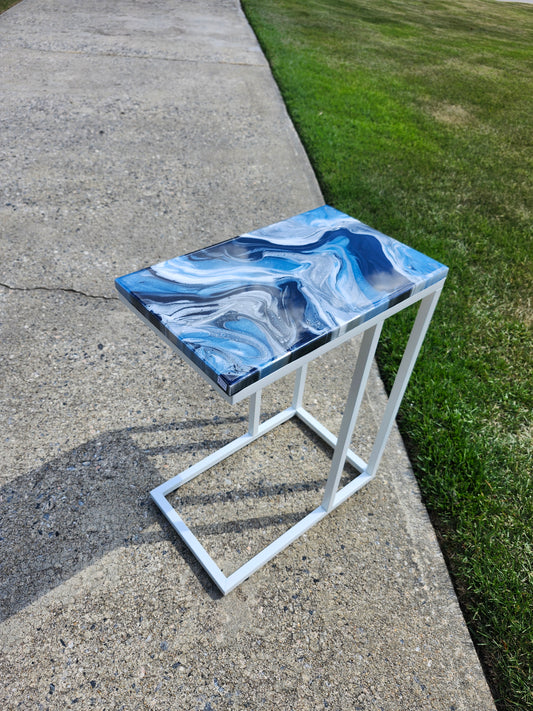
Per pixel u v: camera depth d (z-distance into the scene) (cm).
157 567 178
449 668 159
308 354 125
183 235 354
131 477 205
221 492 204
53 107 513
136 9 890
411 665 159
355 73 723
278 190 421
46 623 161
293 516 198
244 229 367
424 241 367
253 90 607
